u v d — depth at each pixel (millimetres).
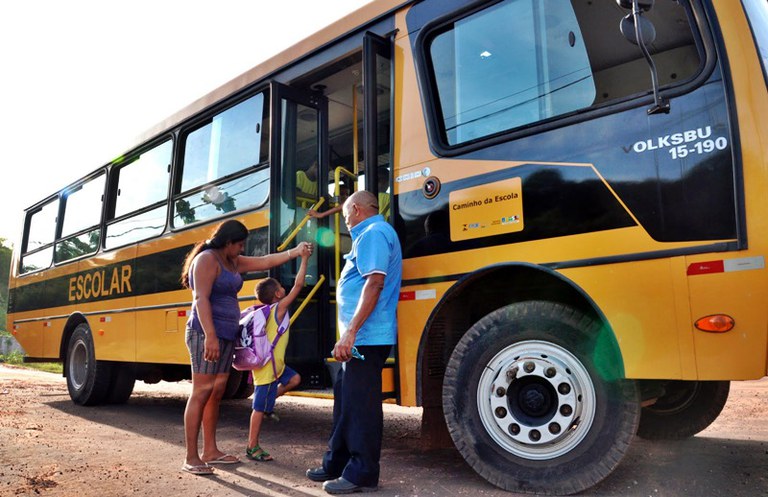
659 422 5246
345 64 5508
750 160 3166
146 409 8414
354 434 3914
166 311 7004
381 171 6324
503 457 3826
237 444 5770
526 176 3893
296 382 5148
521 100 4078
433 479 4199
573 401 3619
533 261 3783
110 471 4531
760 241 3096
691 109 3352
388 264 3980
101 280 8430
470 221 4105
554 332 3711
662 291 3326
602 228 3553
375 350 3988
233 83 6477
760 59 3283
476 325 4023
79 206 9555
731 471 4211
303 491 3965
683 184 3324
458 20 4500
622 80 4273
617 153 3559
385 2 4938
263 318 4883
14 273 11453
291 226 5738
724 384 5031
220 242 4586
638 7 3295
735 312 3123
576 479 3568
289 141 5836
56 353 9477
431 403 4297
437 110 4477
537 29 4105
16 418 7211
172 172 7297
